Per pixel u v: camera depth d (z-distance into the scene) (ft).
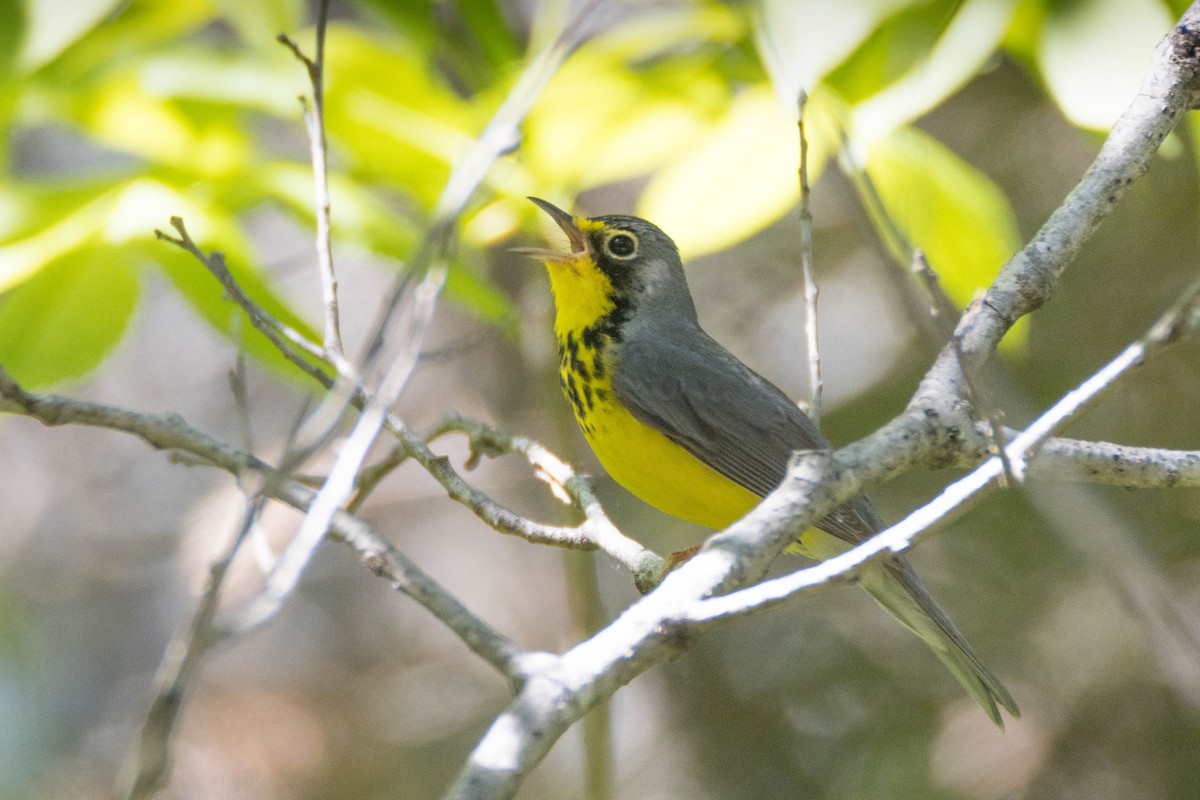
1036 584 51.37
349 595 59.77
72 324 31.60
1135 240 51.24
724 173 32.53
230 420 63.31
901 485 53.83
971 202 33.81
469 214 36.58
